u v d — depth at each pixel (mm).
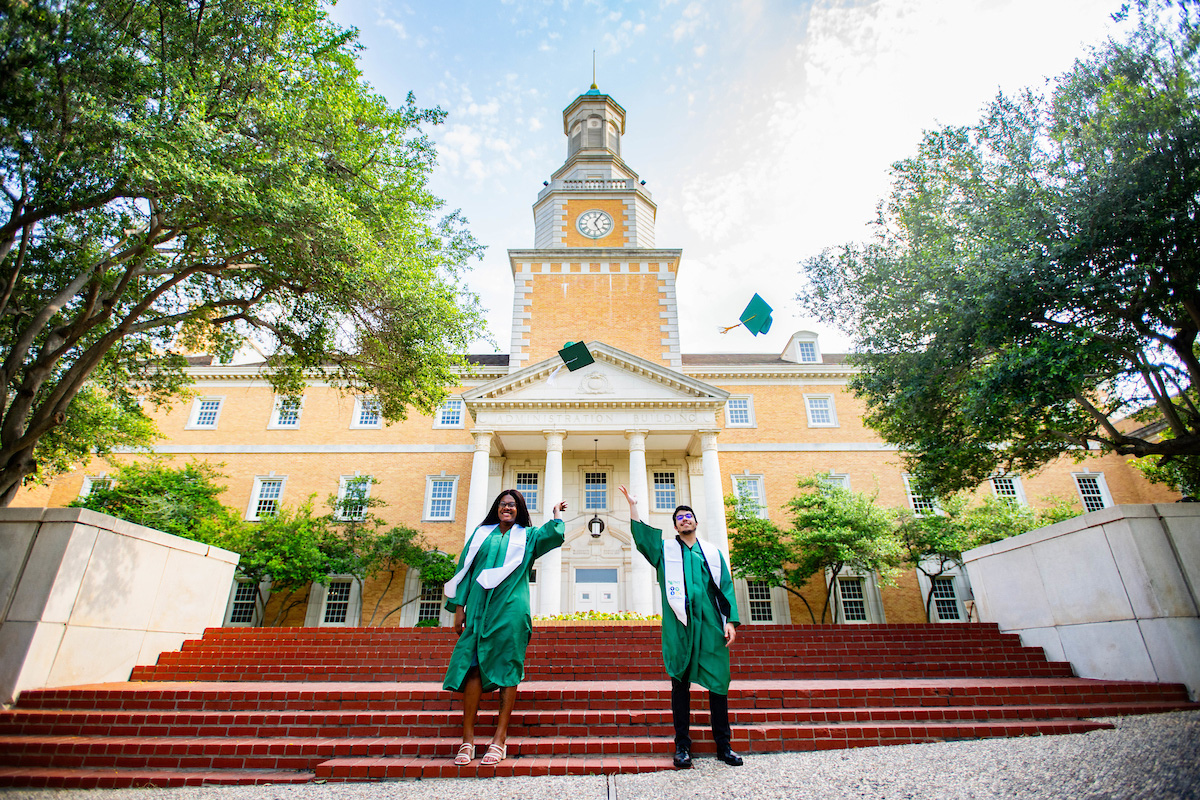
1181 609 7246
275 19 10500
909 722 6094
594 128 33000
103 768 5332
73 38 7918
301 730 5934
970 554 11398
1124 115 8945
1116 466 25891
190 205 9008
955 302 10383
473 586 5246
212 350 14508
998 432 10945
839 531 19953
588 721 5824
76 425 14500
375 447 26031
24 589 7242
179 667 8625
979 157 11273
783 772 4551
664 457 24344
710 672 4836
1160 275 9312
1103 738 5199
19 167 8203
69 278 11398
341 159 10930
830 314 13367
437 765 4844
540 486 23891
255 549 20812
